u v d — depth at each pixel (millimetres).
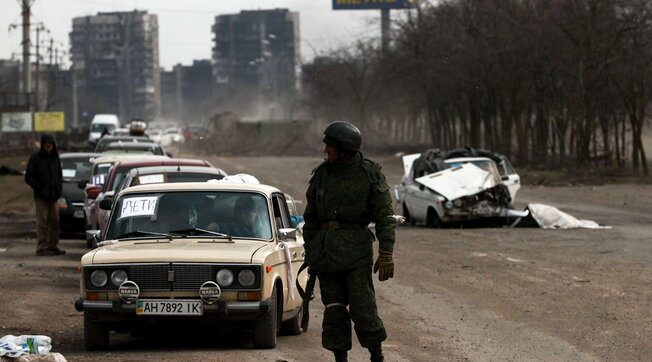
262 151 134375
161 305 14836
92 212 30406
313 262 12320
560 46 77375
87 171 38844
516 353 15758
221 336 17312
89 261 15133
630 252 30844
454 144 109562
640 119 73688
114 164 29562
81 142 142875
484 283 24359
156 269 14914
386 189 12320
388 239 12188
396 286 24266
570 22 76062
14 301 21250
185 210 16844
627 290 22547
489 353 15773
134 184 24375
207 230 16484
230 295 14945
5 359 12992
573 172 74312
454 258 30156
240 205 16875
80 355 14914
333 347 12383
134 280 14953
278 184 68125
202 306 14797
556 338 17094
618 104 82312
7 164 90562
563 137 81250
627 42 74625
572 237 36062
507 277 25344
